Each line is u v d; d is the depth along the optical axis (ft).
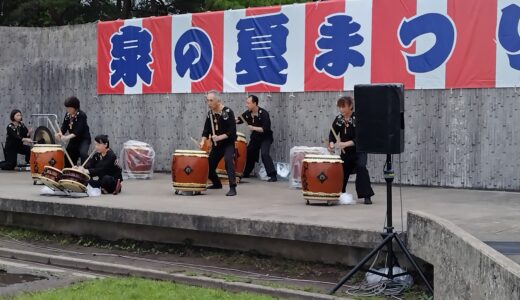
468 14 36.55
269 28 43.45
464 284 17.44
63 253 30.09
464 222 26.11
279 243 26.78
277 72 43.27
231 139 35.94
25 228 34.32
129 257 29.17
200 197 34.45
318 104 41.91
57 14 79.51
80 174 33.86
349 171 32.76
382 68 39.29
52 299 20.68
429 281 22.82
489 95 36.24
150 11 78.74
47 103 54.08
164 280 24.97
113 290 22.13
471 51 36.58
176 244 29.66
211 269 26.63
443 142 37.70
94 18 80.12
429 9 37.63
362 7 39.81
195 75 46.88
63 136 40.37
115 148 50.90
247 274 25.77
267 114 42.16
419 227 22.04
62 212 32.01
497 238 22.59
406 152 38.83
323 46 41.37
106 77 51.11
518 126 35.47
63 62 53.21
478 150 36.68
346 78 40.60
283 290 22.57
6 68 55.52
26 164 52.21
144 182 42.22
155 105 48.93
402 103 22.59
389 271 22.29
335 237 24.53
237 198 33.99
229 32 45.24
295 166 38.50
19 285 23.56
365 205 31.22
